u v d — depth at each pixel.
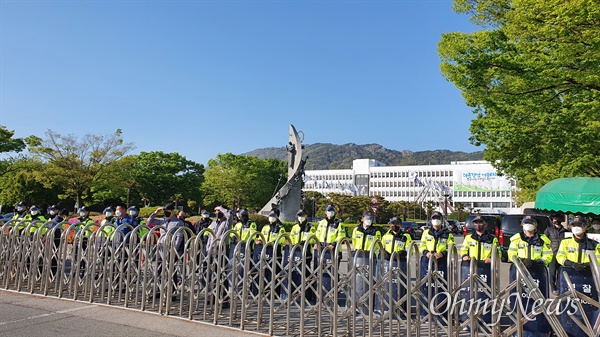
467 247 7.45
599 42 11.89
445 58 15.32
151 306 8.23
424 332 7.09
